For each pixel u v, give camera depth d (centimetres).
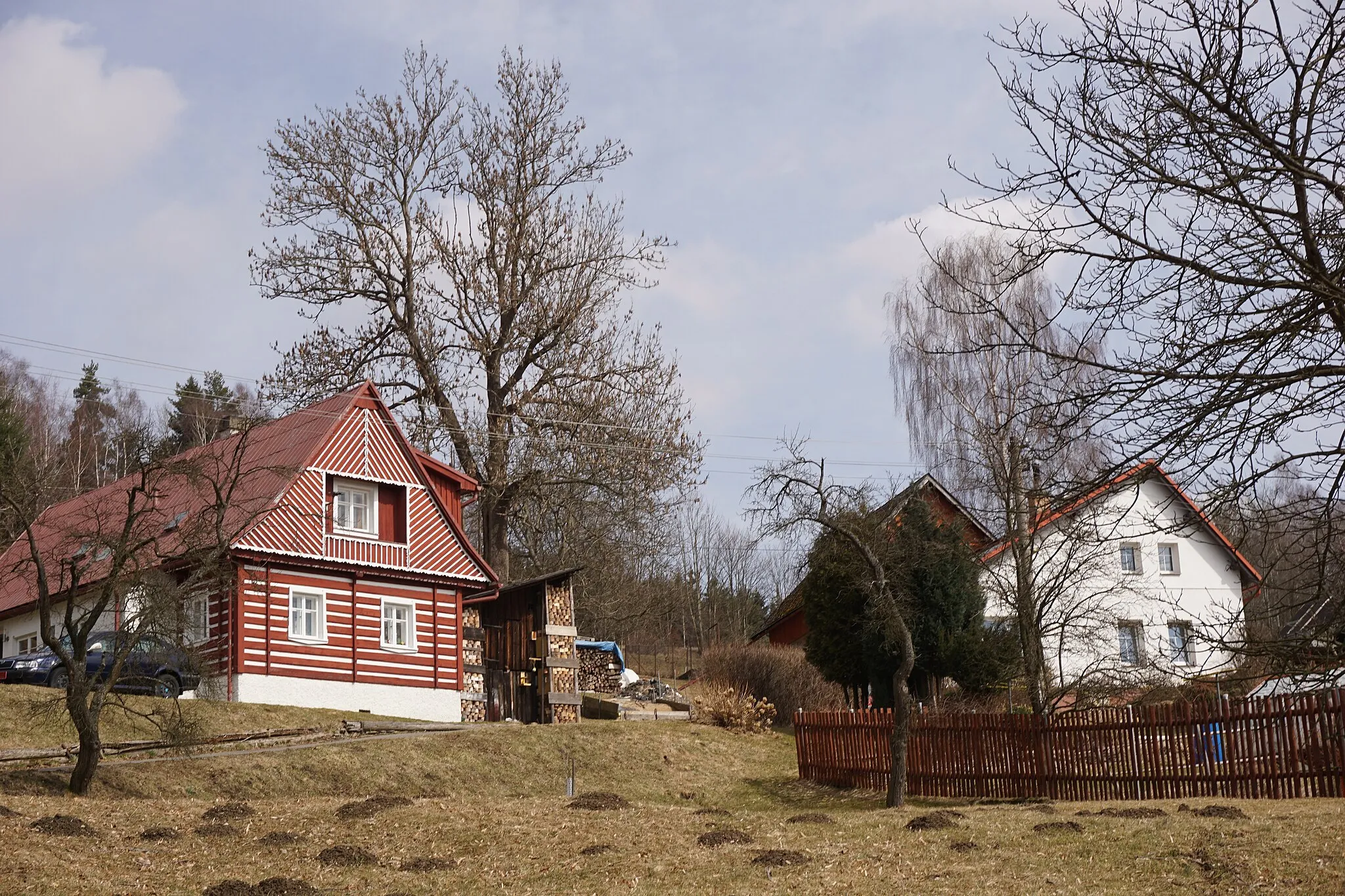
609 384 4688
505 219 4694
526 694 3600
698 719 3491
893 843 1638
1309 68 830
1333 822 1602
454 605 3581
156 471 2336
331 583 3328
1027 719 2416
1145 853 1509
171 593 2231
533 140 4722
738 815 1886
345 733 2861
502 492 4588
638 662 7500
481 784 2722
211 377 7438
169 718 2338
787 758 3184
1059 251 912
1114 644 3950
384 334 4612
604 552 4988
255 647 3142
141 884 1448
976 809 2027
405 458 3547
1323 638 822
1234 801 1981
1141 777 2220
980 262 3653
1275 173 834
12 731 2522
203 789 2331
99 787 2216
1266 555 868
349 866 1578
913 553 3241
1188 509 874
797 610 4672
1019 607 2681
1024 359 3241
